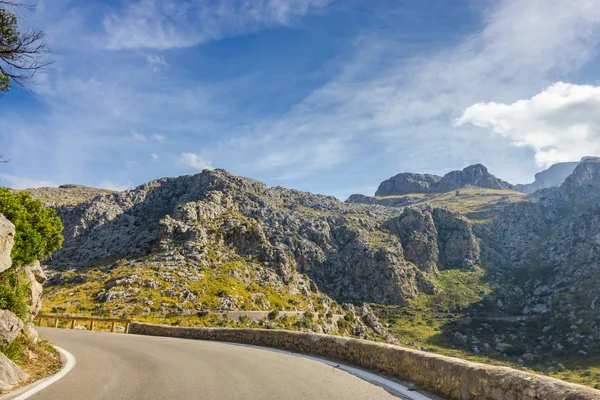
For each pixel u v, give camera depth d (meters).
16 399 7.84
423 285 168.62
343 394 8.85
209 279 106.06
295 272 143.75
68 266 130.25
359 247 179.38
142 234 149.62
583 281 151.62
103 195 192.38
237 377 10.90
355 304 155.25
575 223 197.50
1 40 9.50
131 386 9.40
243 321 87.19
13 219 15.15
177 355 15.82
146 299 86.44
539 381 6.17
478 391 7.48
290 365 13.38
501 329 134.62
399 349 11.24
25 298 14.34
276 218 188.88
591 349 107.56
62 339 22.62
